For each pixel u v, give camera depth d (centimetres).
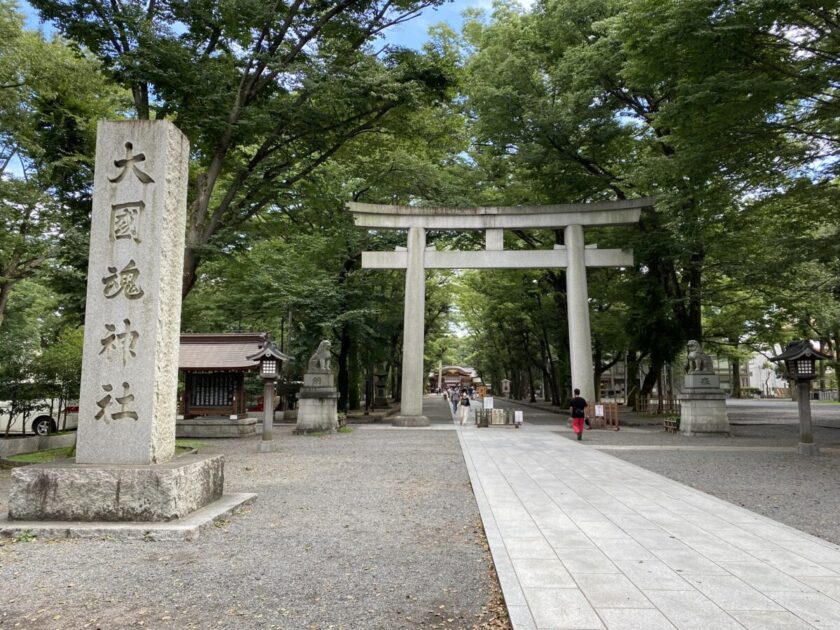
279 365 1579
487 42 2717
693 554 580
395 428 2288
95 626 420
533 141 2369
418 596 479
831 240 1472
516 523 709
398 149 2228
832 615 427
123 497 687
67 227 1426
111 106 1625
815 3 1145
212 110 1370
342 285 2667
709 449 1538
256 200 1709
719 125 1352
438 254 2398
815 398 5575
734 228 1981
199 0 1364
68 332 2180
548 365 4962
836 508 819
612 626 405
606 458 1345
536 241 3138
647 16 1348
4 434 1894
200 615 439
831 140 1409
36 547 621
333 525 720
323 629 414
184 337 2095
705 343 2948
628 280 2738
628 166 2508
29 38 1461
